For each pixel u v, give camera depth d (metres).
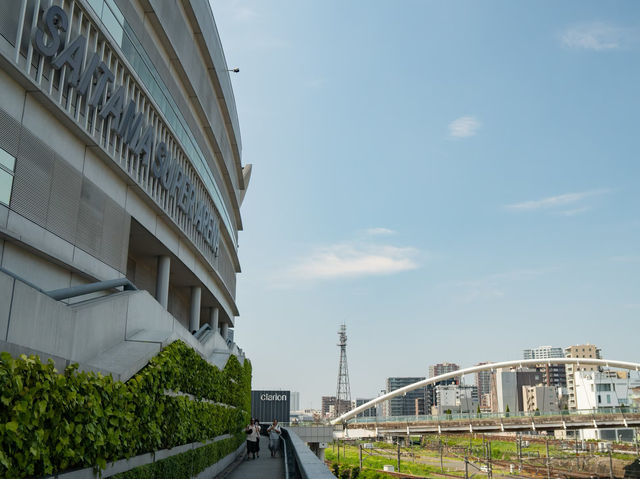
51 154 13.78
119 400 8.14
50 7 13.46
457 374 93.25
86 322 9.63
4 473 5.14
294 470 11.68
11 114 12.27
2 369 5.25
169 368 10.95
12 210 12.20
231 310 45.00
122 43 18.33
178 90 24.59
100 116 16.27
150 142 19.86
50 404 6.04
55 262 13.81
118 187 17.84
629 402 136.38
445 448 111.69
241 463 23.22
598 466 76.75
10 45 12.22
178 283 30.38
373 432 77.12
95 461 7.29
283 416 68.44
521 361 91.81
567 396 175.25
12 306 7.05
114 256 17.36
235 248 41.84
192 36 26.23
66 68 14.41
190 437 13.18
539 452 100.69
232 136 37.12
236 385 25.78
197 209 27.28
